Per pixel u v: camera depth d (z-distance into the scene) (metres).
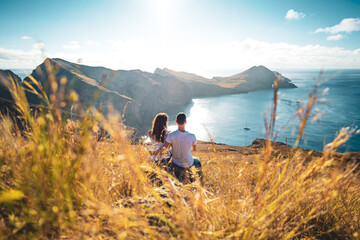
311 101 0.94
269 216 1.44
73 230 1.27
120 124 1.21
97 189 1.65
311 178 1.39
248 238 1.35
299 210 1.88
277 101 1.06
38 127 1.29
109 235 1.34
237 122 188.88
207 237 1.41
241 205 1.70
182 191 1.88
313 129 125.75
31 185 1.28
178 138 3.53
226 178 2.35
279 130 1.09
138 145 2.61
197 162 3.75
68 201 1.28
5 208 1.39
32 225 1.26
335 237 1.86
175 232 1.49
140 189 1.95
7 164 1.40
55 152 1.33
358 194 2.33
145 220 1.46
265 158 1.37
